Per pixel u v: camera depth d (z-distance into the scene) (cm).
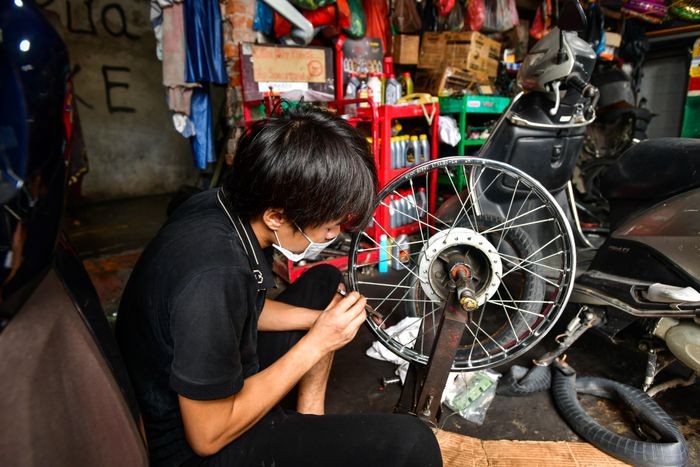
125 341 71
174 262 63
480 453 118
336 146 61
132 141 477
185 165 520
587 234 279
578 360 165
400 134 286
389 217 247
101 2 429
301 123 64
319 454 68
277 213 65
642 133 364
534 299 138
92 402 48
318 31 270
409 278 140
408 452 69
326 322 79
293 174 59
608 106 369
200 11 249
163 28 246
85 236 341
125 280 249
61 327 46
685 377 140
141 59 466
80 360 47
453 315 96
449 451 118
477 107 292
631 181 147
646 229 131
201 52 254
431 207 269
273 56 242
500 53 359
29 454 41
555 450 118
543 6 358
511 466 113
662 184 138
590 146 381
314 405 108
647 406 125
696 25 407
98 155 457
